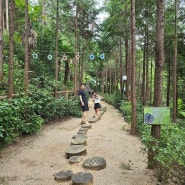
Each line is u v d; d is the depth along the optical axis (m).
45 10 22.30
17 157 5.61
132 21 8.66
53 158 5.56
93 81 42.06
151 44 14.93
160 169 4.24
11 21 7.69
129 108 12.02
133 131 8.23
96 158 5.22
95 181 4.28
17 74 11.97
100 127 9.48
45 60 18.19
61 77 22.36
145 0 12.37
